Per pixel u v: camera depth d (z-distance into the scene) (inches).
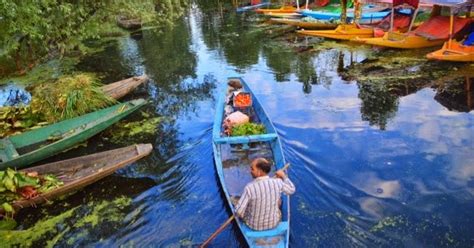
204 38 752.3
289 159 280.4
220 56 617.6
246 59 588.1
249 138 277.1
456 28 526.0
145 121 374.0
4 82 498.0
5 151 294.7
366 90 415.8
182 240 212.4
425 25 561.6
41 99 372.8
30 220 236.5
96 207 245.4
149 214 235.3
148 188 261.6
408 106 363.9
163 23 900.6
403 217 218.7
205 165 282.0
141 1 507.2
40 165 275.1
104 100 385.1
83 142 333.7
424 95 388.5
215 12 1051.9
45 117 364.2
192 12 1073.5
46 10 391.9
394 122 331.3
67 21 415.8
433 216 218.4
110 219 233.8
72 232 225.1
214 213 230.7
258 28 802.2
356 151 288.0
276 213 189.0
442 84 415.2
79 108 364.2
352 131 319.9
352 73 479.8
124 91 435.8
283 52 609.3
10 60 521.3
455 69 461.4
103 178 274.5
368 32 634.2
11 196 238.1
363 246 199.6
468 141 292.8
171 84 492.7
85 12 434.3
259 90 445.4
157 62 605.3
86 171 266.4
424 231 207.9
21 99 464.1
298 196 239.5
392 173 259.0
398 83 429.7
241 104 336.8
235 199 233.3
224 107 347.3
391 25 579.5
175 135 338.0
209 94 445.1
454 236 203.6
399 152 283.3
